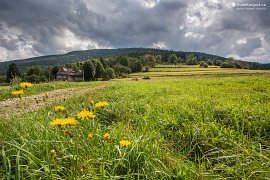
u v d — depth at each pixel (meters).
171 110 7.63
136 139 4.27
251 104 8.54
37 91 23.78
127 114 7.37
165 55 178.75
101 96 13.88
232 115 6.56
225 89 14.95
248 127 5.71
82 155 3.67
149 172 3.62
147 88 18.22
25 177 3.28
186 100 9.26
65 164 3.56
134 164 3.69
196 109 7.37
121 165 3.61
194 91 14.14
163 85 22.05
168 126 6.12
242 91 13.57
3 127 4.79
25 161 3.66
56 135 4.08
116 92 15.01
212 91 13.79
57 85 29.69
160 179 3.43
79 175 3.33
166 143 5.20
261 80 21.62
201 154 4.87
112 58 151.38
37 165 3.42
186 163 4.02
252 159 4.10
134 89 17.47
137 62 120.62
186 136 5.47
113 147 3.93
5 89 22.33
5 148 3.90
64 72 109.00
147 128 5.59
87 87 28.70
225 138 4.96
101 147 4.00
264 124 5.89
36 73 110.38
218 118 6.66
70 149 3.76
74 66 118.81
